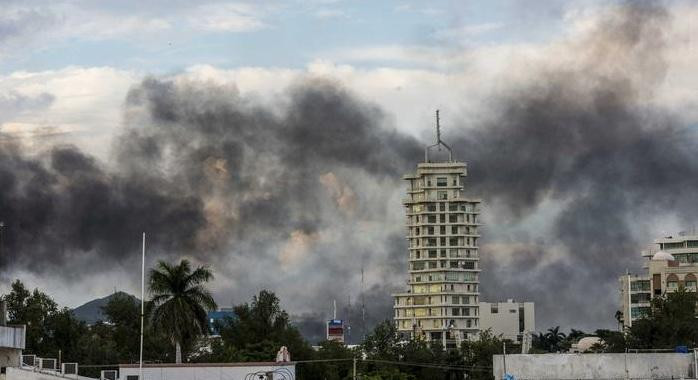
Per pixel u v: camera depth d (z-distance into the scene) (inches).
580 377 4741.6
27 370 5251.0
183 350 7632.9
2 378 5123.0
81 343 7829.7
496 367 4822.8
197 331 6870.1
